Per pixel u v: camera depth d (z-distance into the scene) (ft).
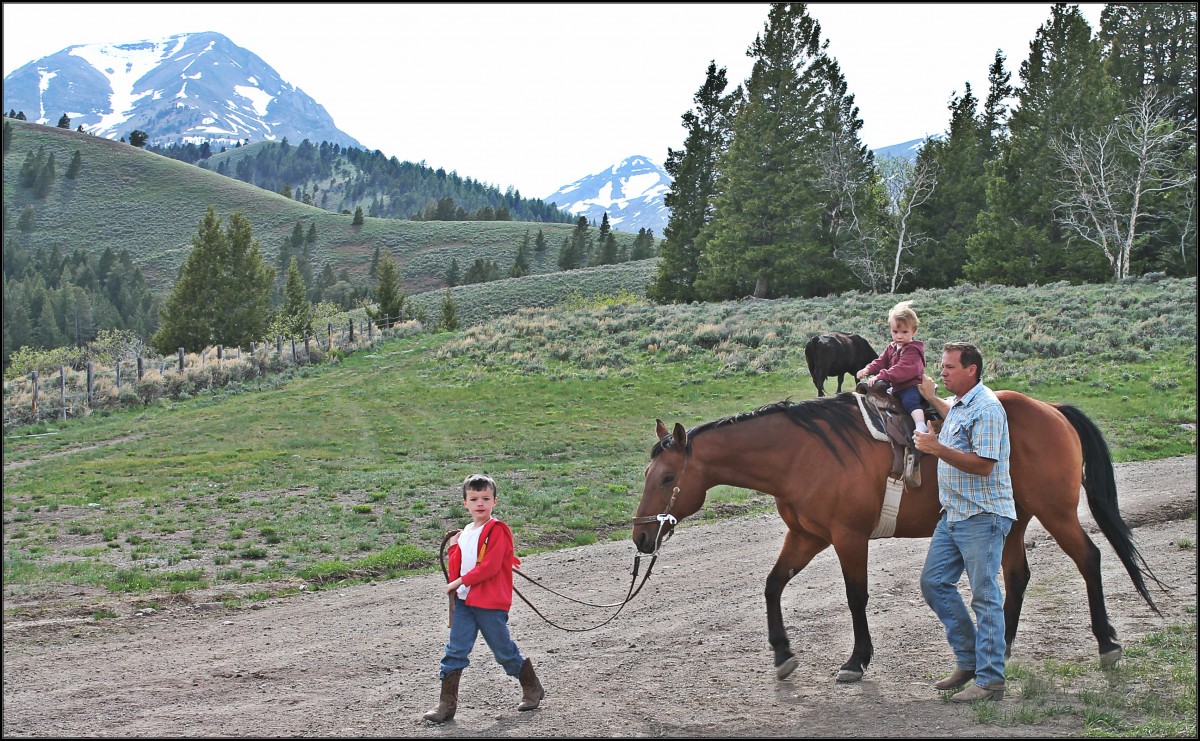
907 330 21.91
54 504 58.49
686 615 29.25
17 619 31.01
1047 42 196.75
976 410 19.80
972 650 19.99
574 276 392.47
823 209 205.46
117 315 467.11
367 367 132.36
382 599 34.24
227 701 21.30
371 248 652.07
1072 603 27.48
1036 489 21.07
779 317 138.92
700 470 21.67
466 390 109.19
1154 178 175.52
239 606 33.42
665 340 126.41
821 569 35.24
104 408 113.09
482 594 19.35
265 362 137.39
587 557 41.50
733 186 208.33
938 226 217.56
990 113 257.14
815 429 21.30
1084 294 136.56
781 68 208.03
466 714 19.93
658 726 18.39
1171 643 22.61
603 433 85.46
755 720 18.54
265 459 77.51
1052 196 186.80
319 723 19.38
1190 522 39.75
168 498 60.08
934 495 21.40
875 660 22.86
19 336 404.36
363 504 56.49
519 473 68.59
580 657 24.66
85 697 21.77
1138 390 85.40
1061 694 19.31
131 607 32.99
